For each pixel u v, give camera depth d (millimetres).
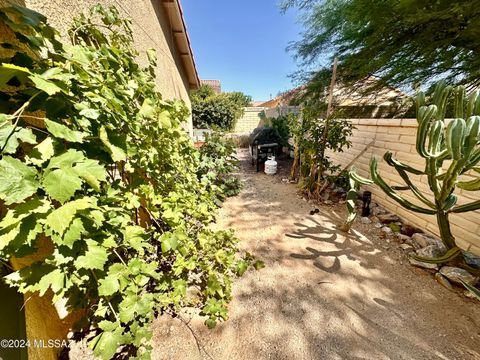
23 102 731
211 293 1604
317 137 3955
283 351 1363
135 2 2273
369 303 1715
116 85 1138
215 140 4535
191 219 2094
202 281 1799
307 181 4133
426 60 3293
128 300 1054
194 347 1374
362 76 4398
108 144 926
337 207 3594
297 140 4672
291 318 1584
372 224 2973
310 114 4309
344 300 1744
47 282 793
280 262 2211
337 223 3039
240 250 2408
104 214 936
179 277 1694
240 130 13461
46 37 856
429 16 2502
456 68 3168
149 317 1292
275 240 2613
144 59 2506
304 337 1448
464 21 2494
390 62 3787
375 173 2266
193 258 1663
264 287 1878
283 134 6855
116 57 1258
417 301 1725
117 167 1433
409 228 2713
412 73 3615
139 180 1521
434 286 1872
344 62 4527
